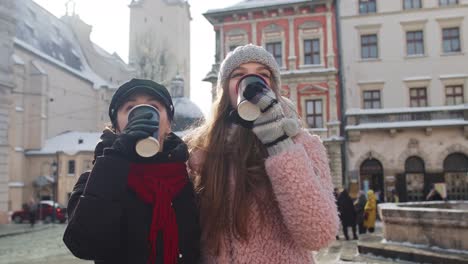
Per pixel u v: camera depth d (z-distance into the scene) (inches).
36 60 2012.8
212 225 74.0
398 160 1117.1
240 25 1256.2
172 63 2635.3
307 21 1213.1
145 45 2605.8
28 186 1892.2
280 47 1230.9
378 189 1126.4
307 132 82.0
